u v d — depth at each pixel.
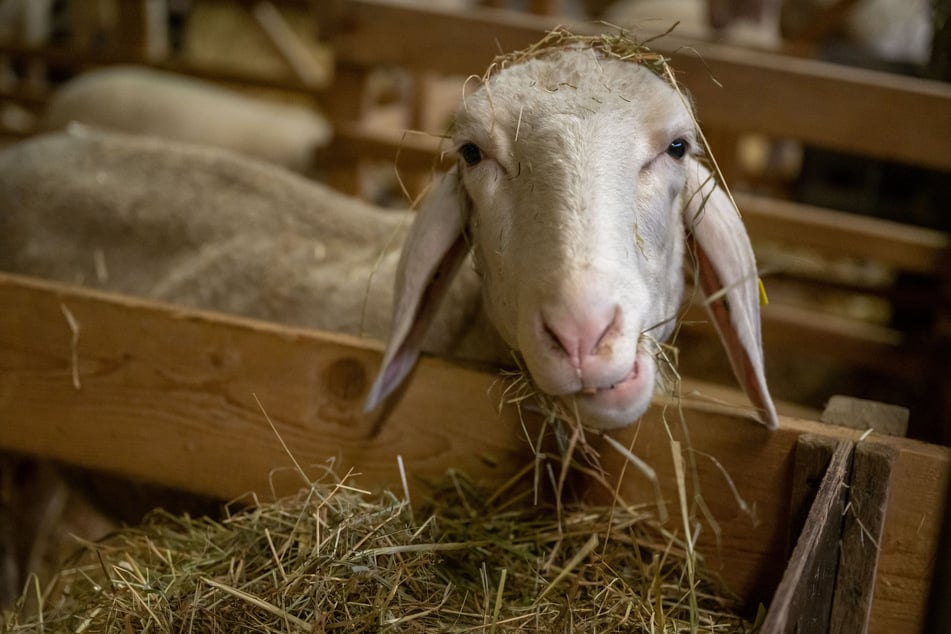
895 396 1.91
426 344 1.01
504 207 0.79
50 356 0.88
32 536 1.23
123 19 2.92
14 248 1.23
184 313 0.84
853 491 0.71
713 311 0.90
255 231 1.17
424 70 1.68
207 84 2.83
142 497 1.11
